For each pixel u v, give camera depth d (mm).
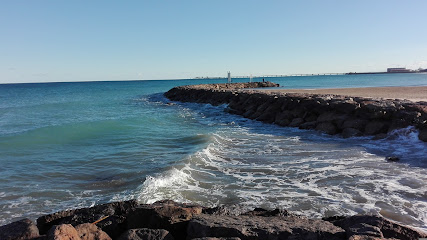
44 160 9938
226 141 12625
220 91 31359
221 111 24406
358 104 13812
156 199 6621
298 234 4008
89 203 6578
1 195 7047
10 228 4207
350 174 8039
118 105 33375
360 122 12969
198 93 36688
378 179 7582
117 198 6766
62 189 7398
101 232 4383
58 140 13062
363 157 9664
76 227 4184
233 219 4602
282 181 7723
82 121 19109
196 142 12273
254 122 18109
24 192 7230
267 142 12352
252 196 6793
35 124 18406
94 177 8266
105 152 10906
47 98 47219
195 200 6602
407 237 4031
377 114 12625
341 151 10500
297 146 11500
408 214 5637
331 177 7863
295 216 5137
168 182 7594
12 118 21609
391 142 11344
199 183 7664
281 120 16578
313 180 7711
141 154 10539
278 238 3961
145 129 15945
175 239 4656
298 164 9133
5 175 8453
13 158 10188
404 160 9148
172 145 11992
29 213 6152
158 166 8992
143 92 66500
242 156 10195
